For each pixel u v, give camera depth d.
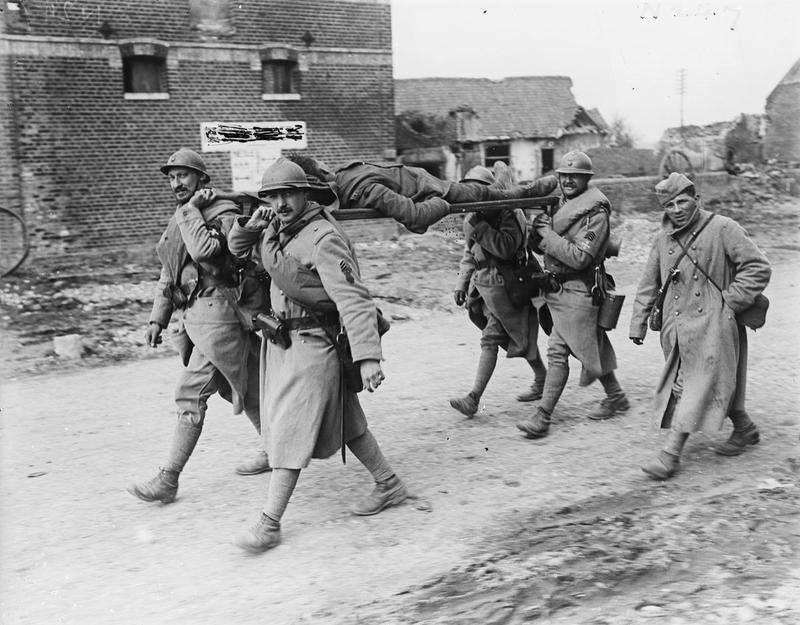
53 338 9.08
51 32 13.48
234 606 3.17
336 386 3.78
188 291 4.22
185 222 4.09
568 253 4.93
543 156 20.69
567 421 5.45
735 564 3.34
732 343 4.32
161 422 5.86
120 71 14.08
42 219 13.69
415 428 5.45
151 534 3.88
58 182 13.77
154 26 14.27
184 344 4.33
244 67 15.17
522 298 5.26
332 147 16.23
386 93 16.69
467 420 5.59
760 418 5.31
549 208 5.27
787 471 4.39
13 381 7.36
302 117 15.84
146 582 3.39
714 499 4.05
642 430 5.19
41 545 3.79
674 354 4.46
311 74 15.84
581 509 4.01
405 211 4.46
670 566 3.36
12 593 3.30
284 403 3.70
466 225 5.38
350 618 3.05
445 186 4.80
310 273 3.70
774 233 17.64
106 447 5.29
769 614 2.88
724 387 4.31
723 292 4.32
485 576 3.34
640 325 4.63
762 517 3.80
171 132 14.62
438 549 3.62
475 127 19.61
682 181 4.39
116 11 13.91
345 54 16.12
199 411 4.22
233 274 4.16
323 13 15.79
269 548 3.67
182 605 3.19
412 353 7.90
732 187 21.58
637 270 13.71
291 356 3.74
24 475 4.77
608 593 3.15
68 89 13.70
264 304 4.24
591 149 21.03
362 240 16.00
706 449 4.79
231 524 3.97
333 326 3.77
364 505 4.05
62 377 7.49
